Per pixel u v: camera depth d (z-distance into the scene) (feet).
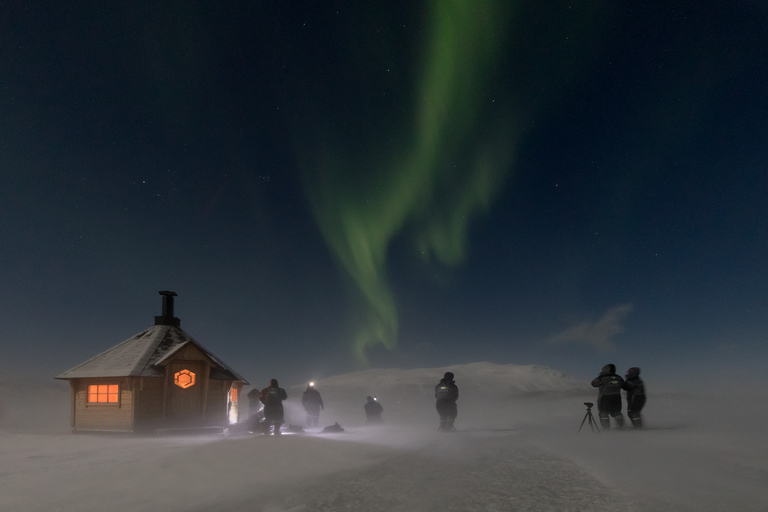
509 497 21.38
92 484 25.52
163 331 72.28
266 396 50.60
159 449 43.57
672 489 21.66
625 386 52.75
